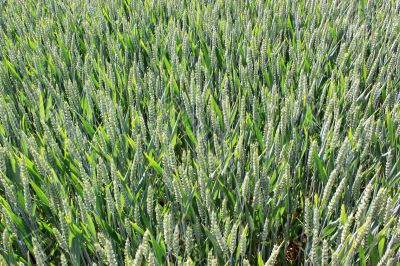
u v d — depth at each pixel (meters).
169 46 3.75
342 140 2.65
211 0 4.90
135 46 3.92
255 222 2.20
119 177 2.15
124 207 2.20
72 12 4.79
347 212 2.22
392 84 3.12
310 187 2.41
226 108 2.47
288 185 2.09
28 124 3.00
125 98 3.24
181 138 2.94
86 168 2.47
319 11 4.47
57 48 4.01
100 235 1.75
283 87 3.15
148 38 4.09
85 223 1.93
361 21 4.27
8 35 4.29
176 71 3.31
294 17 4.32
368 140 2.23
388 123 2.39
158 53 3.85
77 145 2.53
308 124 2.66
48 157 2.40
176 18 4.52
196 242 2.15
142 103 3.07
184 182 1.99
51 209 2.07
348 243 1.72
